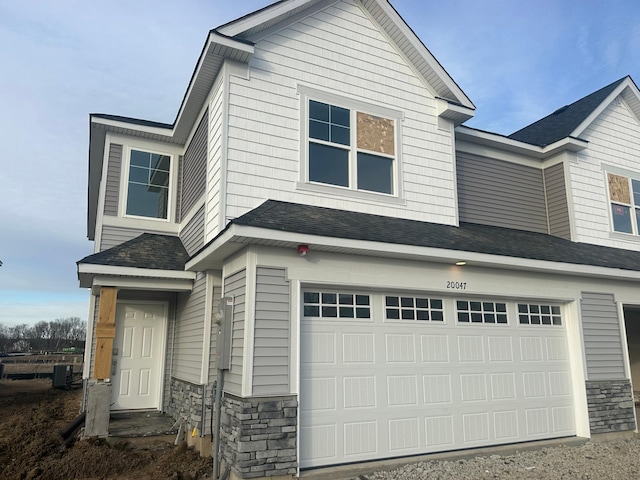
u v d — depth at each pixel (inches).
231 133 277.9
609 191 447.5
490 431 288.7
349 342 254.2
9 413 423.2
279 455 213.9
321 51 321.4
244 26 284.8
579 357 331.9
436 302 289.7
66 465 239.0
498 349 305.9
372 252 254.4
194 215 337.4
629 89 474.3
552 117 499.8
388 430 253.9
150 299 386.3
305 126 303.6
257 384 217.3
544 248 354.3
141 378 375.2
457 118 368.2
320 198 299.1
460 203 388.2
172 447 284.0
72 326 2945.4
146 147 395.9
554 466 252.7
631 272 353.1
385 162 332.8
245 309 225.6
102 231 370.0
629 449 296.2
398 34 348.2
